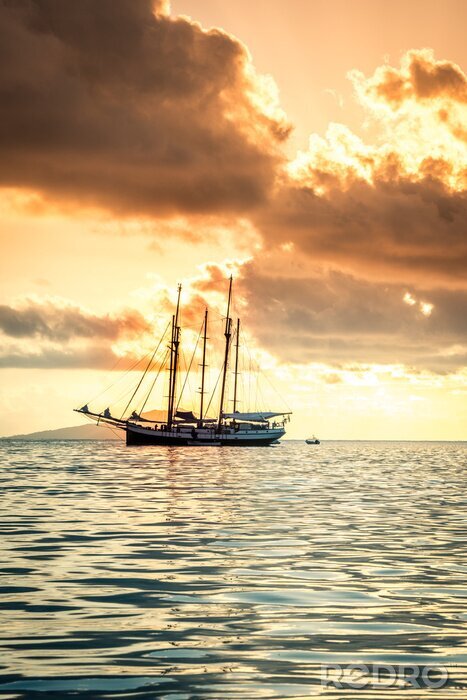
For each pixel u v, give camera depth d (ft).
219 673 49.55
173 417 651.66
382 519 140.67
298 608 67.41
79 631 59.16
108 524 126.62
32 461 401.70
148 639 57.11
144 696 45.44
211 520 133.59
